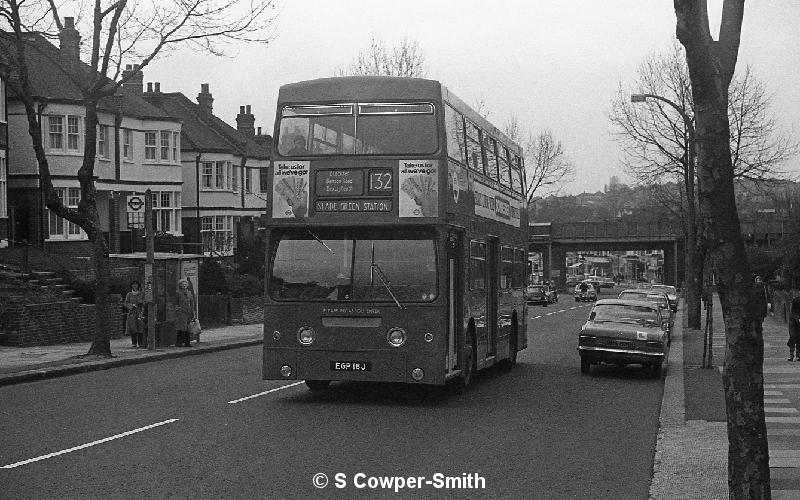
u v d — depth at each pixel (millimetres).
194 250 55969
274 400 16047
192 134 64125
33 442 11602
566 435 12953
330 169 15461
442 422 13852
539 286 75188
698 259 40125
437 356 15094
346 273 15367
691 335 37312
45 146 44031
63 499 8570
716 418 14562
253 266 51781
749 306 7027
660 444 12070
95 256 23938
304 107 15695
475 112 18250
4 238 38906
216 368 22562
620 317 22625
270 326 15531
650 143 42312
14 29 22609
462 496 9102
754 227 76750
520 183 24234
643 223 99562
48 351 25656
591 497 9141
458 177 16328
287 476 9727
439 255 15219
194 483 9312
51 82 44594
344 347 15297
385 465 10469
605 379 21016
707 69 7086
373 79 15609
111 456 10703
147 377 20203
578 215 150375
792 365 24453
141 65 23531
